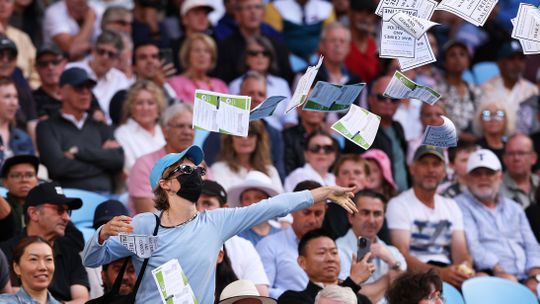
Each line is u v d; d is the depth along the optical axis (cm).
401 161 4062
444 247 3553
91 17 4547
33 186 3048
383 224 3441
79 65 4194
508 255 3644
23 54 4244
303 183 3153
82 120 3612
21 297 2528
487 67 5000
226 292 2584
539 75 5050
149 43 4191
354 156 3569
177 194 2183
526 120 4747
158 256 2158
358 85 2153
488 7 2097
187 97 4194
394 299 2591
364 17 4741
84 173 3547
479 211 3675
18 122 3688
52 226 2814
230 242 2978
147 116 3731
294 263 3086
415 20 2072
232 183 3519
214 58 4259
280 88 4356
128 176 3528
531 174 4119
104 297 2214
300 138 3916
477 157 3691
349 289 2444
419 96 2158
